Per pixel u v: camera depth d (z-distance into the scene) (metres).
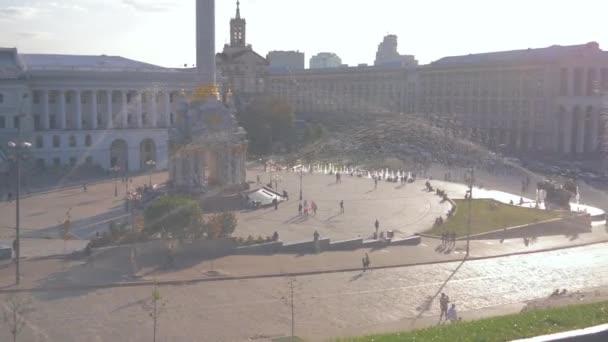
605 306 30.44
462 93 197.00
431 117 184.50
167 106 155.50
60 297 52.34
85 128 146.38
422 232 82.25
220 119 106.56
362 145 161.00
